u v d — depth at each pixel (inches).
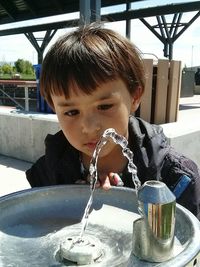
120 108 30.7
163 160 37.9
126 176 37.5
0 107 178.7
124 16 223.5
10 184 118.3
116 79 30.2
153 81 126.3
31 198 33.4
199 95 342.0
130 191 33.4
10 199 32.1
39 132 134.2
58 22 258.1
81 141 30.5
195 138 110.9
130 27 247.6
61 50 30.5
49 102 34.2
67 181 39.9
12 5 267.0
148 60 120.9
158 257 22.9
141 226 23.2
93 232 30.3
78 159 39.5
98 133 29.7
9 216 31.6
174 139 100.0
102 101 29.5
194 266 21.7
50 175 41.4
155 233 22.4
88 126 29.3
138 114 121.6
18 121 142.4
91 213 33.2
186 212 27.7
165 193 22.3
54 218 32.9
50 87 31.1
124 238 29.1
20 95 251.4
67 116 30.5
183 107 202.4
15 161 143.1
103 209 33.6
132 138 37.9
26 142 140.9
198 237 23.4
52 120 128.0
